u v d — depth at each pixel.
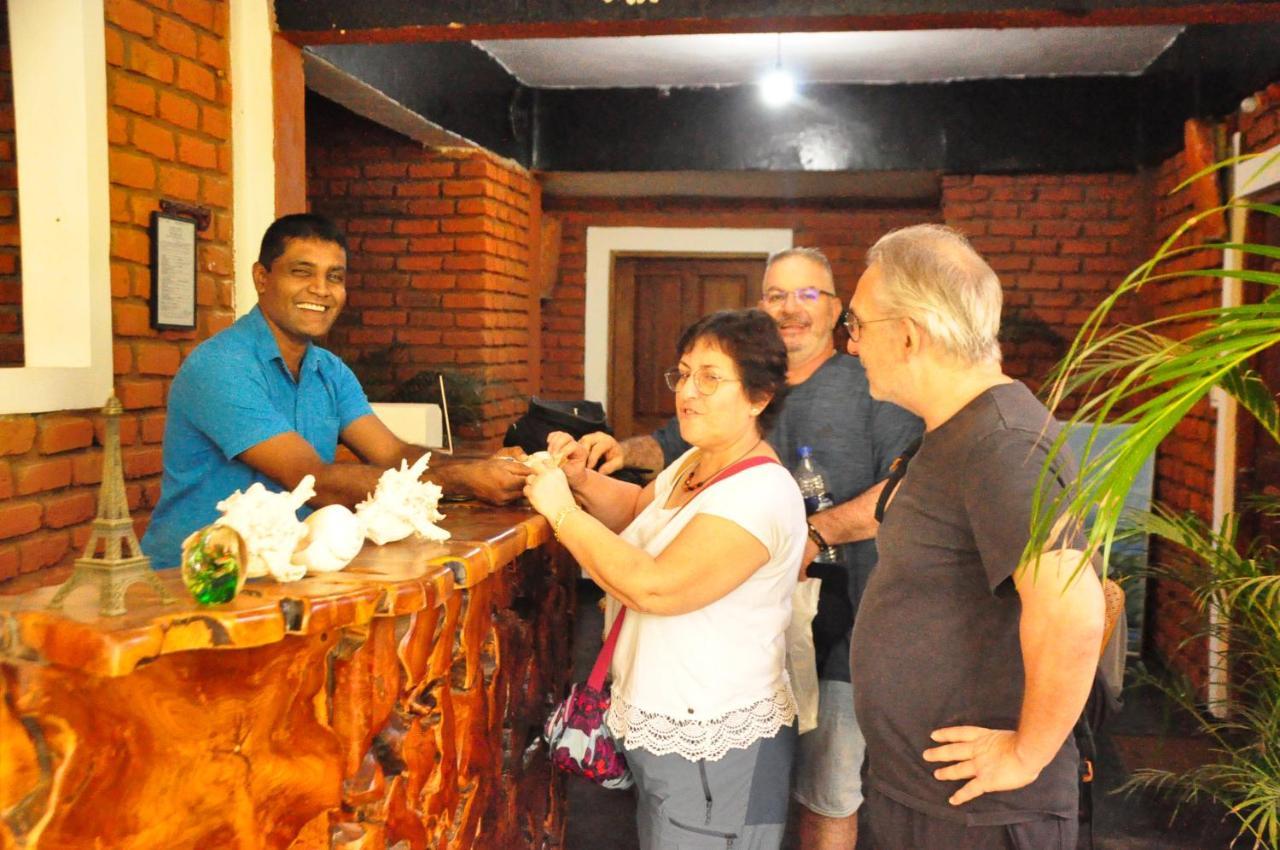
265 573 1.30
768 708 2.02
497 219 5.95
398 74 4.64
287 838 1.38
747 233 7.26
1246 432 4.31
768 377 2.01
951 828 1.69
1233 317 1.41
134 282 3.09
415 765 1.56
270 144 3.65
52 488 2.79
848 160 5.99
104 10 2.92
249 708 1.26
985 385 1.68
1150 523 3.24
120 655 1.04
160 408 3.21
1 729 1.09
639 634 2.03
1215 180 4.50
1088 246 5.90
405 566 1.49
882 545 1.79
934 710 1.69
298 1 3.67
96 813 1.13
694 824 1.98
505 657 2.00
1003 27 3.59
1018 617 1.65
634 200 7.32
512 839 2.13
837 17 3.55
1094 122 5.80
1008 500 1.54
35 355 2.89
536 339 6.75
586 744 2.07
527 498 2.08
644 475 2.74
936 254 1.69
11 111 2.94
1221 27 4.46
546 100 6.26
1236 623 3.47
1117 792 3.77
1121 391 1.31
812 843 2.56
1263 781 3.12
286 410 2.24
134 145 3.07
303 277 2.19
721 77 5.93
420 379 5.74
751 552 1.92
